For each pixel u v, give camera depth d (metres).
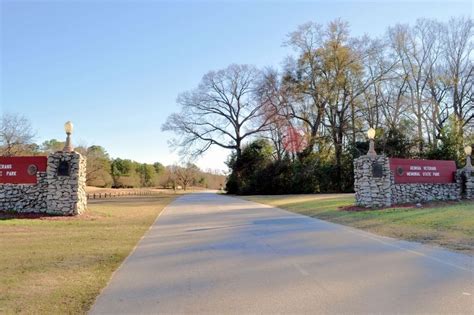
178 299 5.23
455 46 40.88
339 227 12.52
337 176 40.38
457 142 32.78
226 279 6.23
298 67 40.69
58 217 15.74
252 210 20.00
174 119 58.06
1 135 42.91
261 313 4.64
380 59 40.44
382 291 5.43
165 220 15.52
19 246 9.19
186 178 80.56
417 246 8.84
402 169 19.70
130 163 85.75
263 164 44.81
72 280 6.18
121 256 8.15
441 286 5.63
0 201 16.70
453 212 14.58
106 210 19.58
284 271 6.69
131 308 4.88
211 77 51.38
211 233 11.59
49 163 16.69
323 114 41.44
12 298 5.22
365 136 40.88
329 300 5.08
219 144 51.66
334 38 39.41
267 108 45.69
